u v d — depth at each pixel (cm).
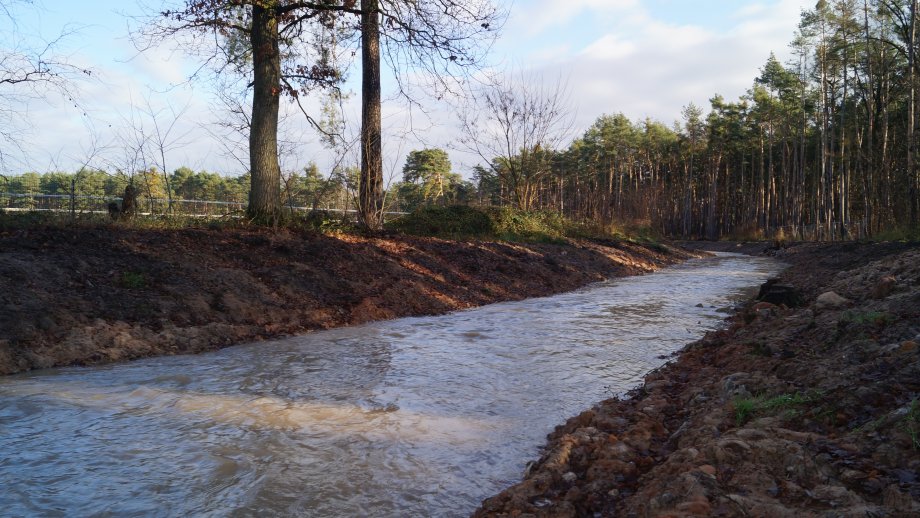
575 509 343
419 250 1485
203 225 1273
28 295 768
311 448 459
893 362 471
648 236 3519
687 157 7669
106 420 514
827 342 593
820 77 4244
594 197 4956
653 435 464
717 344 784
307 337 895
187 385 625
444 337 909
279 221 1362
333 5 1442
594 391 628
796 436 376
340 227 1480
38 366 679
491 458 450
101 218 1166
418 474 418
